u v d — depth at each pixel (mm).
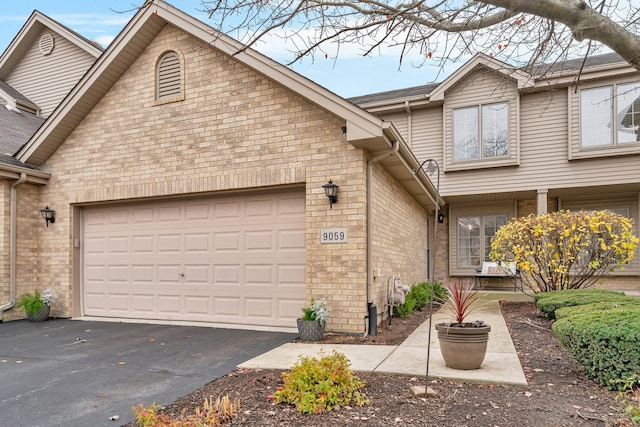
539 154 11969
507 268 10070
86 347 5883
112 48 7836
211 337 6410
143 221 8188
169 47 7809
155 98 7891
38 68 13844
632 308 4617
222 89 7375
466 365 4352
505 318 7852
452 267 14195
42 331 7129
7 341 6371
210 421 3070
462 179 12688
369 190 6598
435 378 4172
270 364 4758
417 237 11953
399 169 7863
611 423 3084
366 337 6152
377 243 7012
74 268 8516
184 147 7590
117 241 8383
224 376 4434
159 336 6547
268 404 3547
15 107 12945
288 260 7059
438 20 4531
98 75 7945
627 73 10961
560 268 8430
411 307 8281
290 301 6996
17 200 8445
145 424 2922
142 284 8109
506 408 3408
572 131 11523
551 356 5000
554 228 8438
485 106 12531
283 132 6910
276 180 6883
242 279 7352
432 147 13188
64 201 8539
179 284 7809
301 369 3631
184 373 4559
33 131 11102
